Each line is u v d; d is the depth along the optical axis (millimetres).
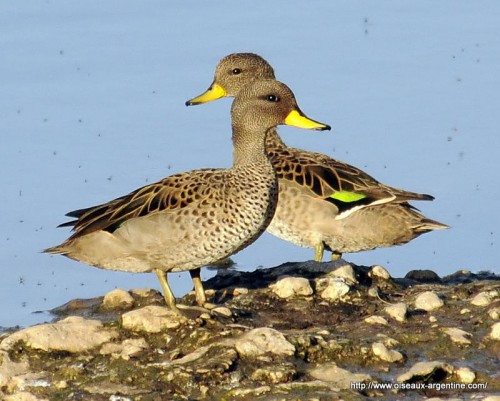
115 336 12359
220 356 11625
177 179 12930
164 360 11828
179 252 12609
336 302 13375
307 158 16062
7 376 11719
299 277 13719
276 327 12688
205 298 13336
